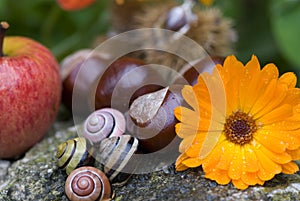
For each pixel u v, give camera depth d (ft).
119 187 1.24
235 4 1.95
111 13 1.73
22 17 1.92
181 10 1.54
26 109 1.34
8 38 1.43
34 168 1.31
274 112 1.23
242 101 1.25
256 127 1.24
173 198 1.19
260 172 1.20
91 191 1.21
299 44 1.72
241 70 1.24
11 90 1.31
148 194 1.21
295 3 1.73
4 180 1.35
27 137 1.37
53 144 1.40
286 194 1.19
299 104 1.22
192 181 1.22
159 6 1.61
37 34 1.96
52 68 1.39
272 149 1.21
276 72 1.23
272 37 1.95
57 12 1.81
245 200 1.18
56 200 1.25
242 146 1.23
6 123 1.33
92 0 1.68
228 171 1.20
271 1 1.90
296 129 1.21
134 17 1.66
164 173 1.25
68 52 1.86
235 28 1.94
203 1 1.59
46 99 1.37
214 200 1.18
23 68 1.33
